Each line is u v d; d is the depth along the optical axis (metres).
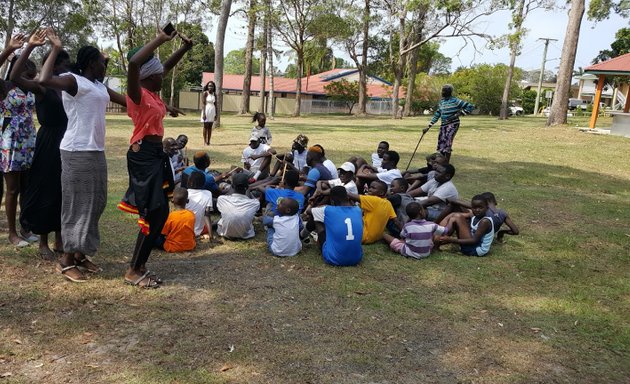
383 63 46.44
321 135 17.72
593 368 3.40
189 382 2.97
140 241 4.14
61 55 4.13
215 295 4.18
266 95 44.31
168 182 4.18
